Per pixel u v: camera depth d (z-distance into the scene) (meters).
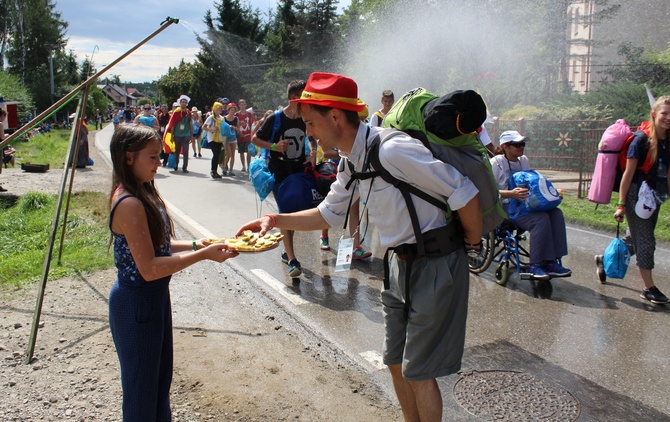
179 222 8.21
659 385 3.60
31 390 3.27
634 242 5.14
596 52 25.95
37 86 54.66
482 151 2.50
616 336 4.38
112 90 129.38
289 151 5.59
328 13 40.06
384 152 2.38
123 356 2.44
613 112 16.92
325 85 2.44
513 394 3.45
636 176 4.96
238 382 3.47
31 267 5.52
